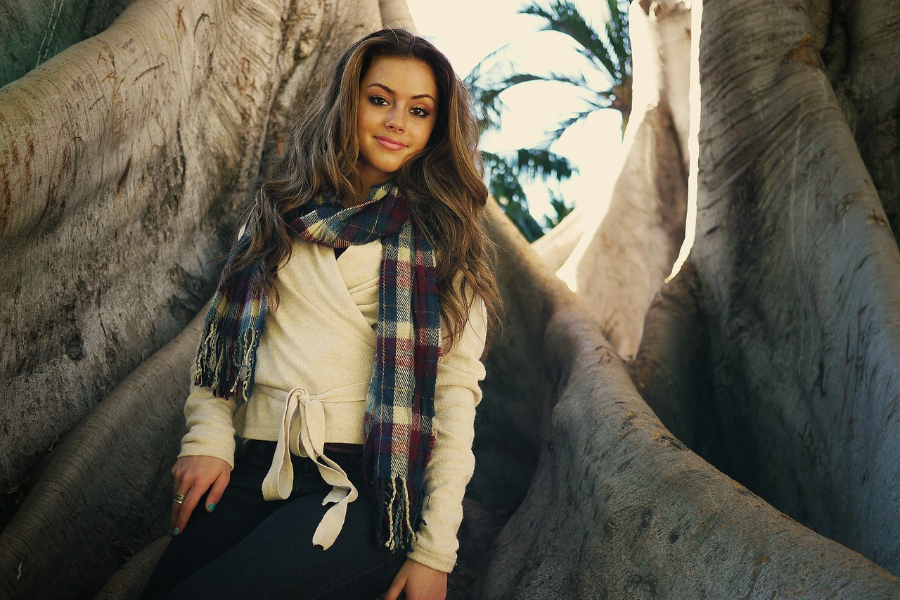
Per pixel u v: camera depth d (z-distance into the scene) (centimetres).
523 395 360
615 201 533
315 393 168
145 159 290
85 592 219
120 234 280
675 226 520
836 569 147
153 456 256
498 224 394
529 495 291
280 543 154
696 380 353
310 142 190
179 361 278
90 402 260
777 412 314
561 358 330
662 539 188
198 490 168
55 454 233
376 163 185
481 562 287
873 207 289
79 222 254
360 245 176
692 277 374
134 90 266
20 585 197
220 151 344
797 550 158
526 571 240
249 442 175
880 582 138
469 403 179
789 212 321
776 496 306
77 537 221
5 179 197
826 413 279
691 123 390
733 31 358
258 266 175
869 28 356
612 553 200
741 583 162
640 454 216
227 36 356
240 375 172
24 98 212
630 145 543
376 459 162
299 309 175
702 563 175
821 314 291
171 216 312
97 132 243
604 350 311
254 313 173
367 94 184
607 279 517
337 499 161
